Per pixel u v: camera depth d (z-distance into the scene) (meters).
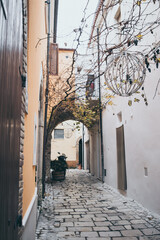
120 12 7.78
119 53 3.43
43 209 5.65
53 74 8.19
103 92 9.65
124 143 7.08
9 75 1.46
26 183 2.91
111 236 3.77
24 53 2.56
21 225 2.19
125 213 5.12
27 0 2.72
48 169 10.86
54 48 8.36
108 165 9.38
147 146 5.27
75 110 9.13
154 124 4.90
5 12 1.23
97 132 12.10
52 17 8.71
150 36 5.02
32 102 3.58
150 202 5.09
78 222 4.57
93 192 8.03
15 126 1.81
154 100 4.87
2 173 1.30
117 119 7.93
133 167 6.20
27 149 2.99
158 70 4.62
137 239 3.62
